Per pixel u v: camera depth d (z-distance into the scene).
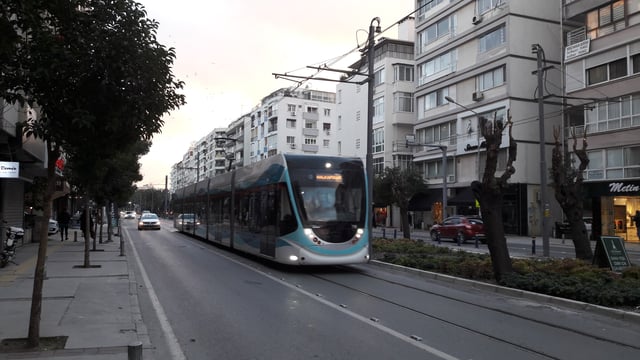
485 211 13.02
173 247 24.52
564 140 34.28
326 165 15.42
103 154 7.45
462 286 12.78
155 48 6.99
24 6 6.02
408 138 48.97
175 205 44.19
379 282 13.35
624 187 30.16
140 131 7.34
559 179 16.84
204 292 11.52
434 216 46.81
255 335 7.66
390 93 56.41
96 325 7.83
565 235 35.47
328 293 11.49
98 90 6.64
